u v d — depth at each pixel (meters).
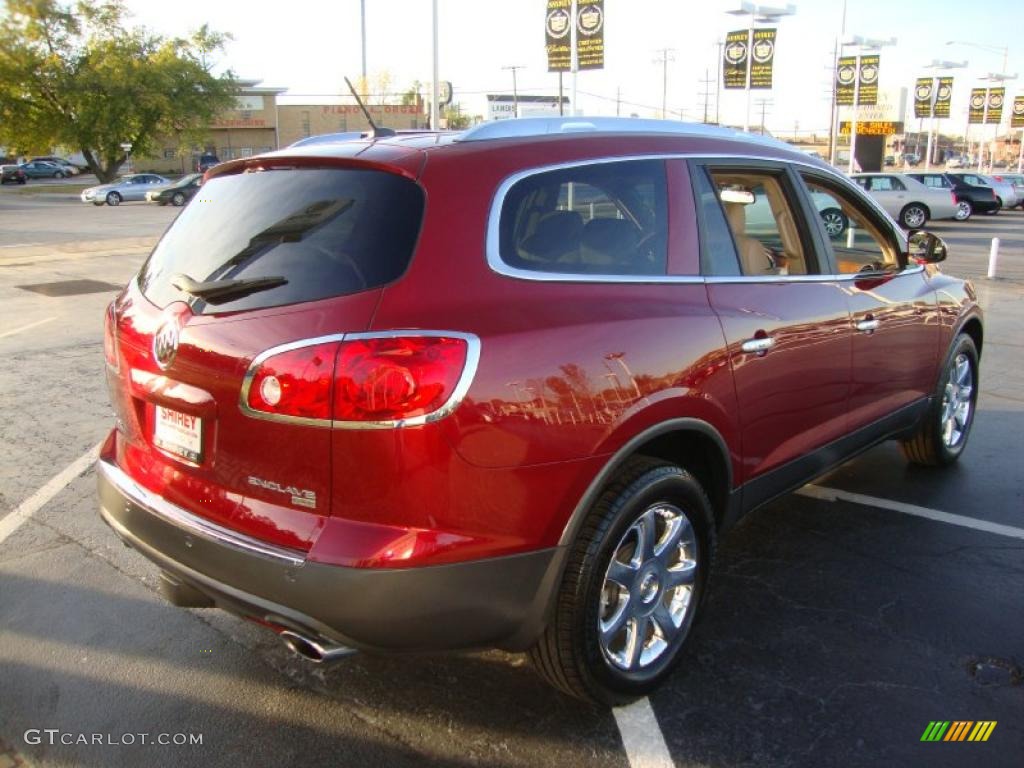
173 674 3.19
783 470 3.57
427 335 2.31
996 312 11.33
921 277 4.67
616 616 2.86
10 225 25.61
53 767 2.69
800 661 3.26
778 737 2.83
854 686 3.10
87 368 7.84
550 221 2.77
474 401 2.34
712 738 2.82
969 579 3.90
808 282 3.67
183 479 2.69
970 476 5.21
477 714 2.96
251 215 2.81
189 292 2.61
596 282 2.79
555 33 21.59
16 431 6.04
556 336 2.54
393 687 3.12
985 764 2.69
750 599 3.73
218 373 2.49
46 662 3.26
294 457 2.37
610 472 2.65
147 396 2.76
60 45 51.91
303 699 3.04
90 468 5.32
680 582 3.09
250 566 2.44
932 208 27.06
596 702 2.88
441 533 2.35
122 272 14.65
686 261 3.12
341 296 2.39
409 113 80.81
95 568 4.02
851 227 4.34
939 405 4.95
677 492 2.94
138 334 2.83
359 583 2.30
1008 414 6.51
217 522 2.57
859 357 3.94
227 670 3.22
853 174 28.20
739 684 3.11
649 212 3.09
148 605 3.69
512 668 3.24
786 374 3.43
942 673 3.18
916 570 3.99
